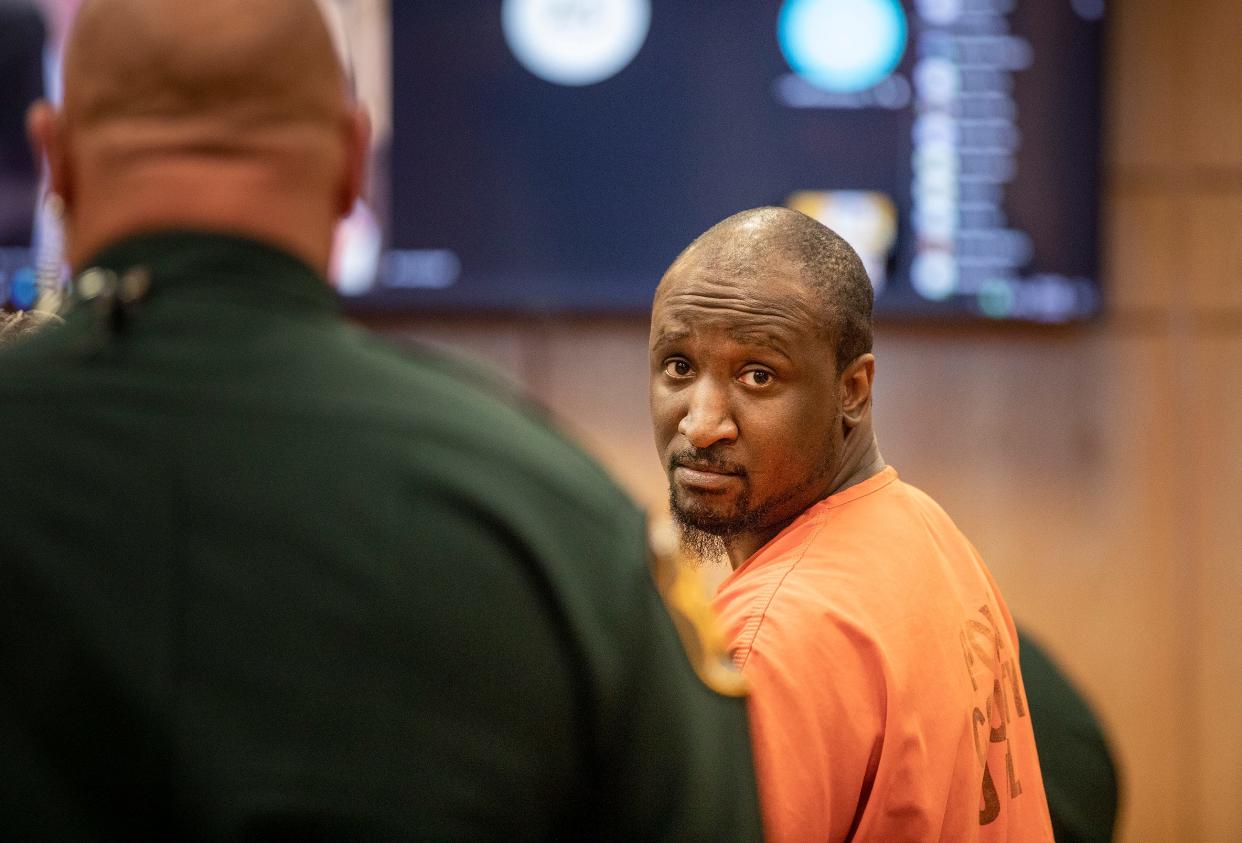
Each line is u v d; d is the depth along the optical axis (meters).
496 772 1.90
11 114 8.70
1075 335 10.00
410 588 1.88
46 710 1.81
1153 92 9.86
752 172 9.38
